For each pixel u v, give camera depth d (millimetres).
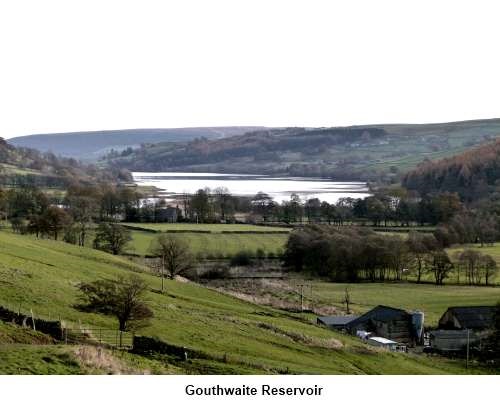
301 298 127250
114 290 61781
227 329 71688
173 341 59906
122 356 47844
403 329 99375
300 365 62031
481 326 98750
